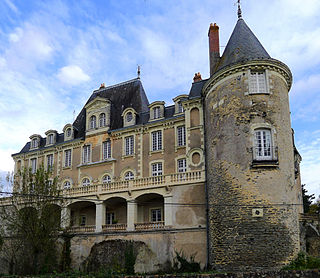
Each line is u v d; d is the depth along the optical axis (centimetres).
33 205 2827
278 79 2633
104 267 2816
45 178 2917
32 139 4316
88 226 3123
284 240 2309
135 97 3900
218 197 2575
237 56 2712
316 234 3181
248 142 2491
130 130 3569
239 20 3027
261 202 2370
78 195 3272
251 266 2292
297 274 1847
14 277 2209
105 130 3741
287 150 2533
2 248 3003
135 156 3484
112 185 3159
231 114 2606
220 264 2436
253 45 2752
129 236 2911
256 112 2530
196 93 3259
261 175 2419
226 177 2541
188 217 2772
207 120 2908
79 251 3066
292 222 2388
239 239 2369
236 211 2428
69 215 3278
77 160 3838
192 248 2678
